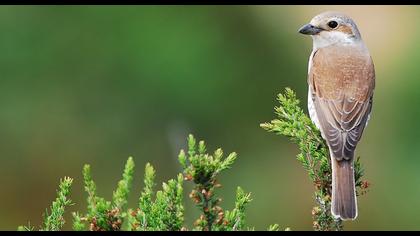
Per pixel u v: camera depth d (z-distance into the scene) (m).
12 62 14.40
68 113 14.45
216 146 14.29
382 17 16.98
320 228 8.00
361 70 10.07
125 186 7.68
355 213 8.08
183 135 13.95
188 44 14.37
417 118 14.31
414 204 13.60
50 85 14.48
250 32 14.95
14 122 14.35
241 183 14.05
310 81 10.14
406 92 14.73
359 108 9.76
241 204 7.38
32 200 14.38
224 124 14.34
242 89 14.51
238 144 14.32
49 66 14.49
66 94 14.44
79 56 14.48
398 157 13.97
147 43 14.31
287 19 15.70
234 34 14.84
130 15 14.43
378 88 14.95
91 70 14.46
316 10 16.22
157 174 14.04
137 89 14.30
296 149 14.32
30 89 14.44
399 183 13.75
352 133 9.43
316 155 8.48
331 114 9.71
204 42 14.45
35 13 14.48
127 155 14.24
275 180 14.11
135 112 14.26
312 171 8.34
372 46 16.53
